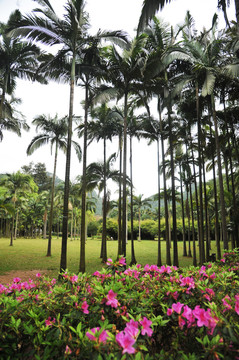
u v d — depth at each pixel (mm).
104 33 8258
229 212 14906
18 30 7590
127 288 2082
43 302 1932
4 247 22203
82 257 8477
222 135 11445
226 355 1304
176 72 10422
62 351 1435
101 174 14719
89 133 13133
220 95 10227
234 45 7660
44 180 59625
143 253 17969
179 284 2148
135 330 1338
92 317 1765
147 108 10234
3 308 1779
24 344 1579
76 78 9641
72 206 35062
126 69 9352
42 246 23953
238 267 3551
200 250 10586
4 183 27000
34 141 15938
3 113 13016
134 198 35438
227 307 1696
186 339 1623
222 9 4922
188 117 11625
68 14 7387
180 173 17312
